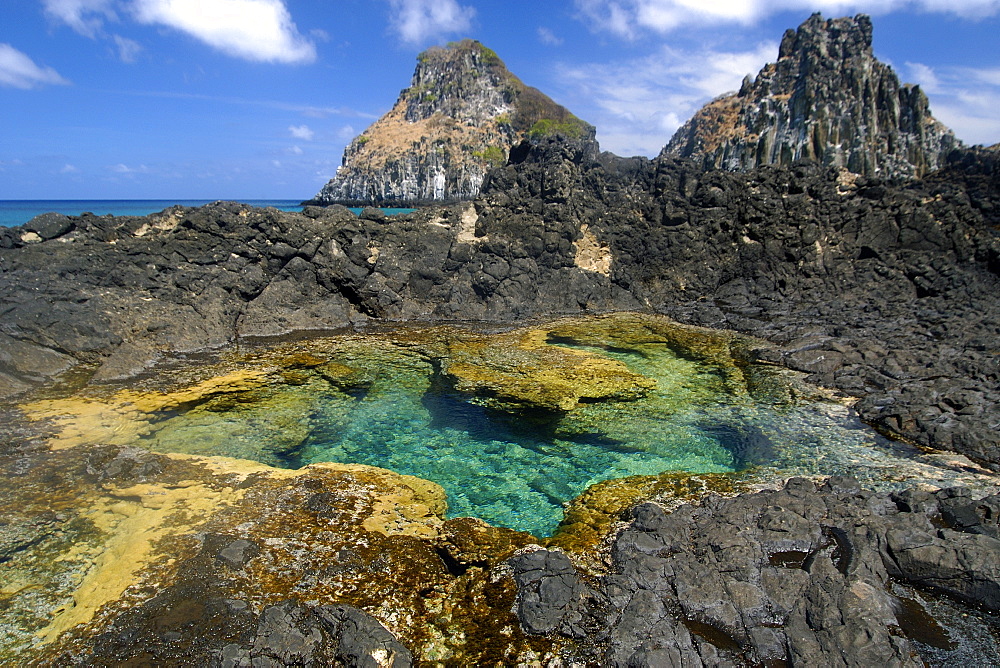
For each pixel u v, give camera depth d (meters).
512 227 42.00
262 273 35.91
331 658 11.29
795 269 41.12
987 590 12.52
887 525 14.48
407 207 137.62
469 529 15.79
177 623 11.95
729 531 14.69
